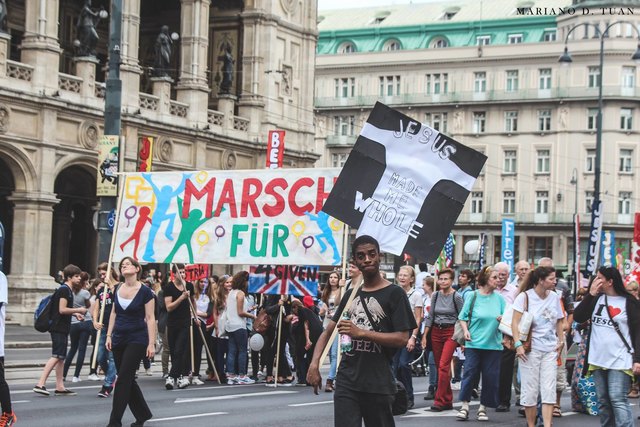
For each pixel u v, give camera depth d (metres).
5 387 15.58
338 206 15.09
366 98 100.62
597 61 93.88
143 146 43.44
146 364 28.11
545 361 17.20
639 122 94.38
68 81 46.00
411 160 15.06
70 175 51.84
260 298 29.17
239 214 23.94
